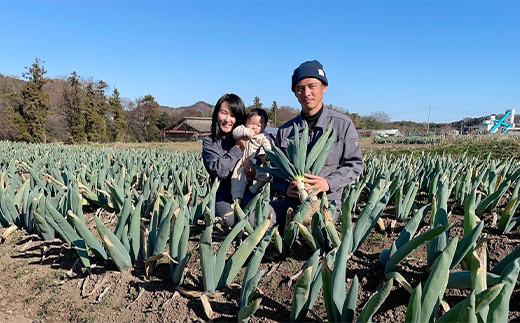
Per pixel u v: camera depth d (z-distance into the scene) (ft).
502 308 3.98
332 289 4.78
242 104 11.37
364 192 13.74
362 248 8.17
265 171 8.85
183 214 6.80
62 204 9.61
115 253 7.11
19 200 10.89
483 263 4.78
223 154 11.37
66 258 8.63
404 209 9.42
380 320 5.49
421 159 16.47
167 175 14.38
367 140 124.26
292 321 5.42
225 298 6.31
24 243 9.66
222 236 9.26
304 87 9.52
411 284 6.12
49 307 6.95
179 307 6.26
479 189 12.15
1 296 7.48
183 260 6.45
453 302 5.72
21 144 50.06
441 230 5.11
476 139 50.96
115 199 10.59
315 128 9.84
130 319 6.25
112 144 103.71
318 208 7.80
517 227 8.77
